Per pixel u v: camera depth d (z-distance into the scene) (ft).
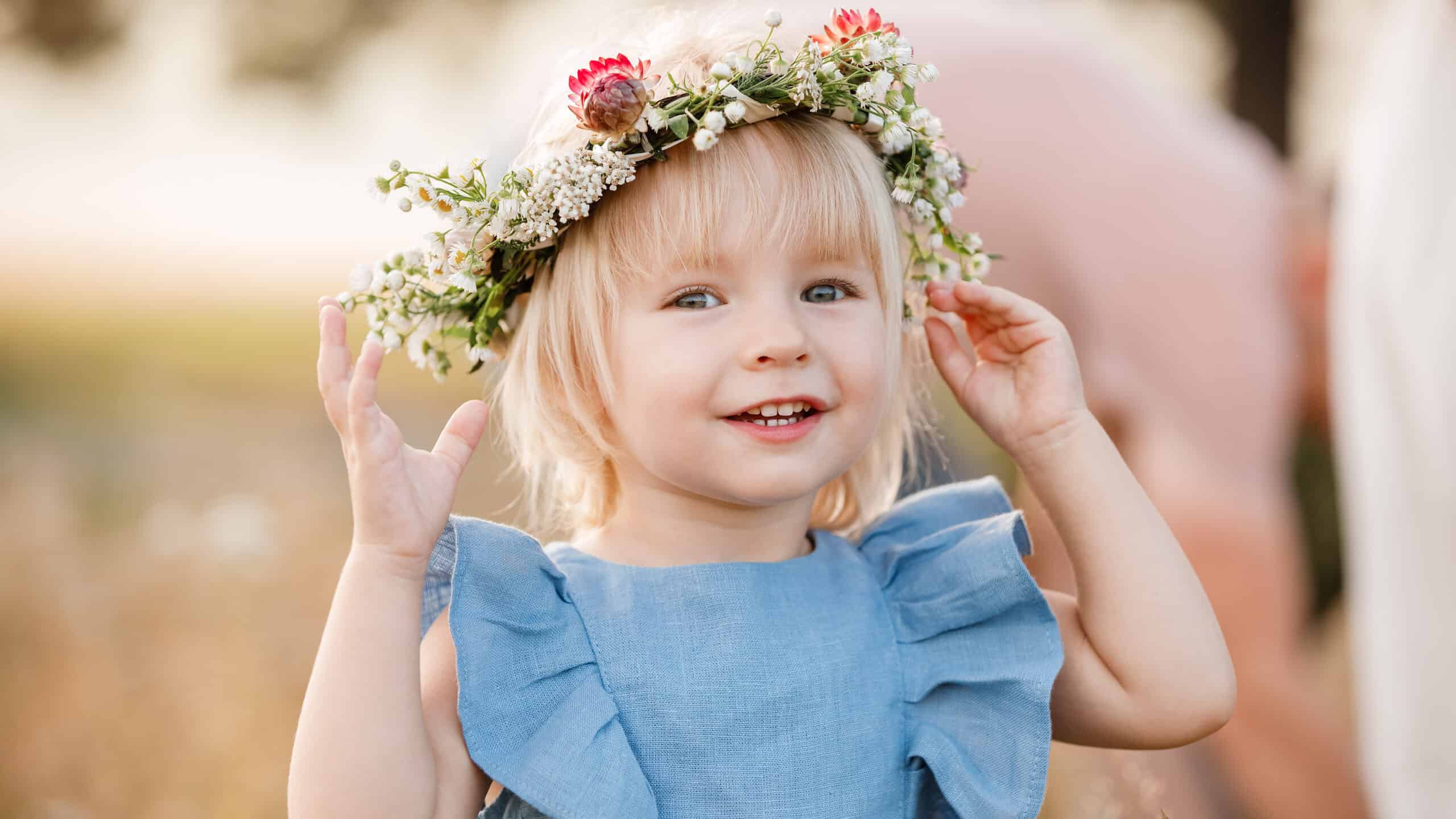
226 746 9.71
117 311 29.22
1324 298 7.59
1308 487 8.86
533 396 5.14
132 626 11.96
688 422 4.68
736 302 4.74
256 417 21.13
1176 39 15.23
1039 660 4.85
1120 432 7.88
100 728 9.80
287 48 28.60
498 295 5.11
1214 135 8.05
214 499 16.12
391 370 23.66
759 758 4.63
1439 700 6.28
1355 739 7.50
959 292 5.39
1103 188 7.48
